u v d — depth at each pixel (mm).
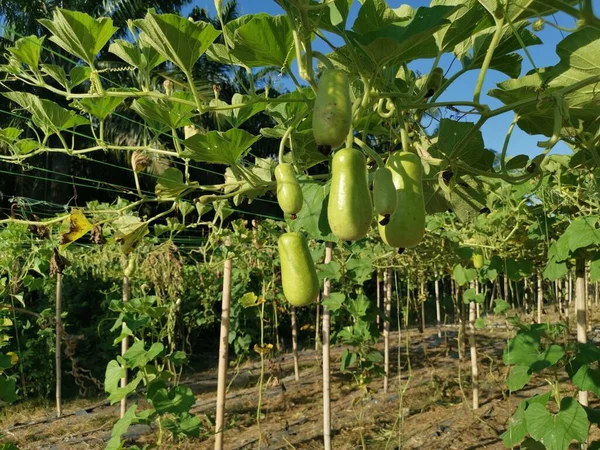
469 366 8664
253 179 1998
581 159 2371
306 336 12555
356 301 6250
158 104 1856
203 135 1780
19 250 5348
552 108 1710
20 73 1922
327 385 4742
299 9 1291
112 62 12836
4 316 6816
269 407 7062
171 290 4082
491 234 5121
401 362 9523
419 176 1403
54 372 7980
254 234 5176
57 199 13953
